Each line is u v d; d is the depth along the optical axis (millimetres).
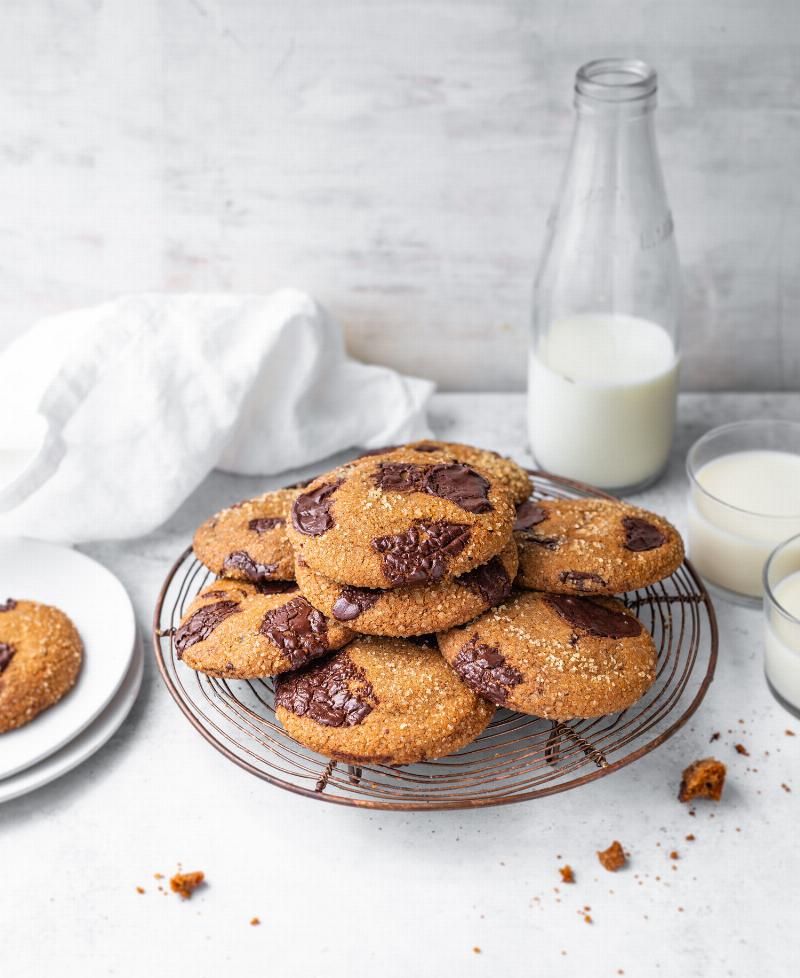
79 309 895
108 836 657
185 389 814
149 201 852
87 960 612
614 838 654
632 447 809
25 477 759
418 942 617
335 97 812
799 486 770
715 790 663
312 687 657
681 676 722
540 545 706
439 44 793
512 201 849
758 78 798
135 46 797
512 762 648
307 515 678
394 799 664
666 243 782
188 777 682
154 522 807
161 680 729
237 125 823
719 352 910
